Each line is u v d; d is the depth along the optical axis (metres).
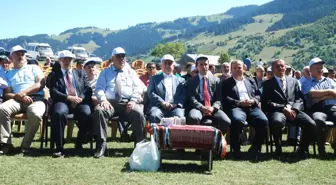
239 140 6.41
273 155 6.66
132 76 6.85
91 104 6.77
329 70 9.52
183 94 6.84
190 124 6.35
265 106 6.97
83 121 6.36
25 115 6.33
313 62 7.23
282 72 6.92
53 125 6.13
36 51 37.72
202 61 6.86
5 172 4.98
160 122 5.92
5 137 6.12
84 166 5.44
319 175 5.33
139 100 6.75
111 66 6.86
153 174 5.12
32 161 5.65
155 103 6.71
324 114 6.77
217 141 5.34
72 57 6.73
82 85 6.82
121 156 6.26
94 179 4.80
